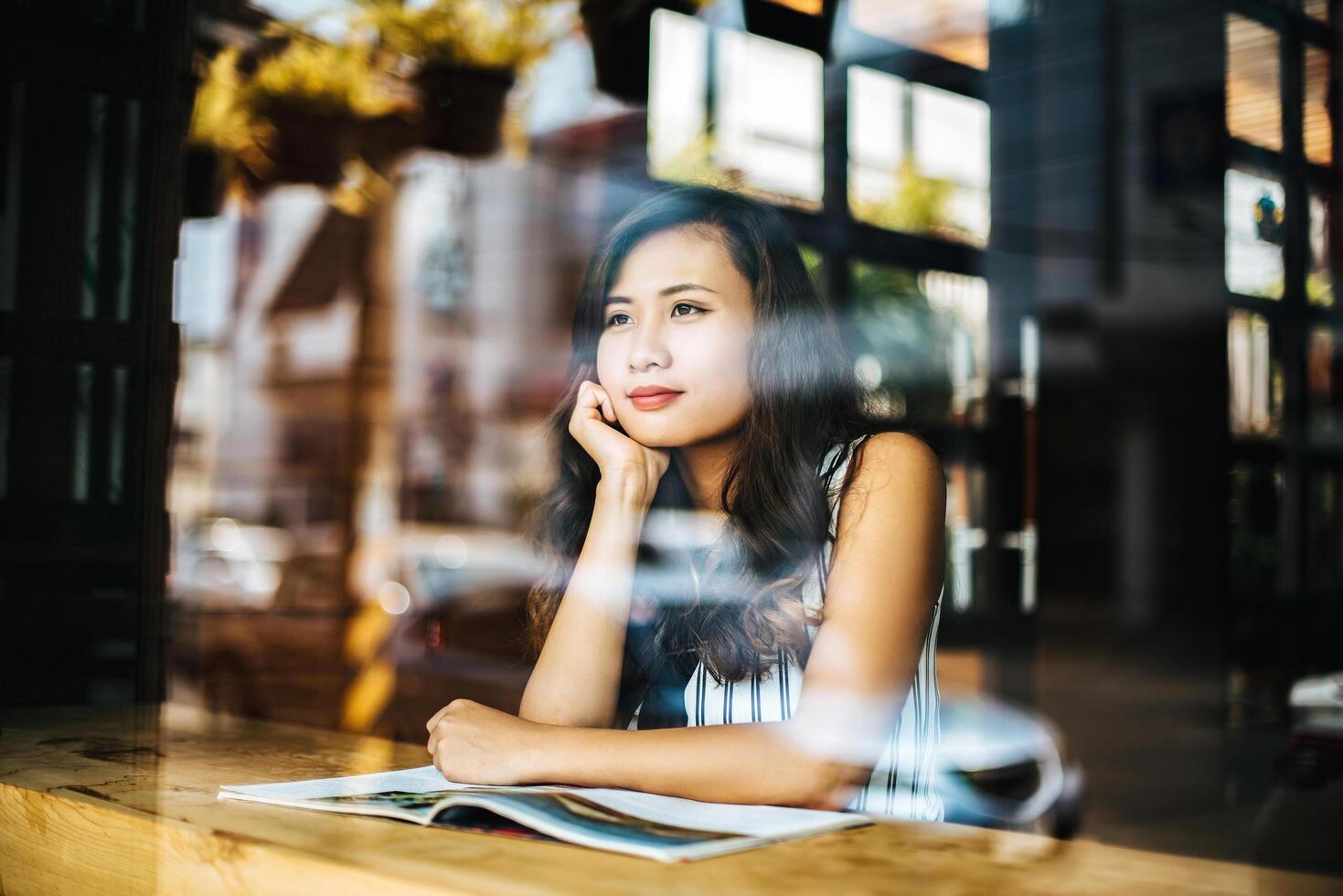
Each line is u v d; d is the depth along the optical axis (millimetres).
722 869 590
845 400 1098
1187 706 5125
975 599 5758
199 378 6184
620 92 4734
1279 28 5578
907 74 5488
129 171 1490
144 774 913
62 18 1451
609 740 822
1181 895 551
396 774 889
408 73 4633
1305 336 5660
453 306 6621
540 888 539
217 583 5238
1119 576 5648
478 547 5859
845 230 5227
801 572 1035
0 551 1381
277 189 4926
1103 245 5812
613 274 1146
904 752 986
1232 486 5594
